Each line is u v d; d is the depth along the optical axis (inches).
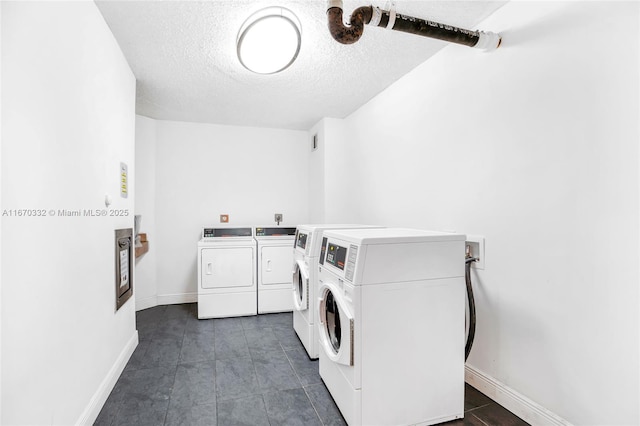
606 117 50.1
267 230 149.0
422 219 95.3
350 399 59.4
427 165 92.9
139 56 90.0
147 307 143.4
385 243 58.5
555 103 57.7
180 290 153.2
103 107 71.9
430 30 63.7
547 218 59.4
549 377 59.2
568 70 55.5
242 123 158.9
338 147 150.9
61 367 51.2
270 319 128.8
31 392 43.1
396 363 59.8
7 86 38.7
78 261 57.7
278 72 97.1
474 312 72.8
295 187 173.0
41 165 45.8
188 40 82.0
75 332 56.2
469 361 78.3
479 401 70.6
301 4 67.9
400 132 106.0
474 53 75.9
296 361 90.7
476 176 75.6
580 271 54.0
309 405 69.3
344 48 86.1
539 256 60.9
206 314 128.9
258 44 78.8
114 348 78.8
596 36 51.3
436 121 89.0
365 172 130.0
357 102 129.0
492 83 71.1
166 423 63.2
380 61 94.0
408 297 60.4
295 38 77.2
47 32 47.7
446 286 63.3
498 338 70.1
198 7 68.9
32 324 43.4
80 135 59.1
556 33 57.4
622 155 48.3
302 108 136.4
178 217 152.9
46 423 46.7
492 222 71.4
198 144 156.5
